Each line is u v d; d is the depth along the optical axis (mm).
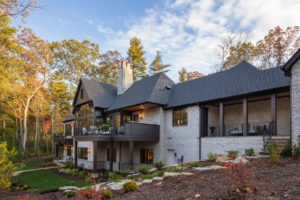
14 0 16844
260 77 13273
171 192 6148
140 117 19766
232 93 13469
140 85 21188
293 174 5996
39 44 27797
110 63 38875
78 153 23328
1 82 23766
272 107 11664
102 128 18359
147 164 18234
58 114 41719
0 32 19594
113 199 6664
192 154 15367
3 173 10297
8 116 35219
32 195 10945
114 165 20516
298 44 24484
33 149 35719
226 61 29156
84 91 22469
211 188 5730
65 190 10688
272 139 10617
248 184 5395
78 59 36688
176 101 17328
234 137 12938
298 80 9664
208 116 16266
